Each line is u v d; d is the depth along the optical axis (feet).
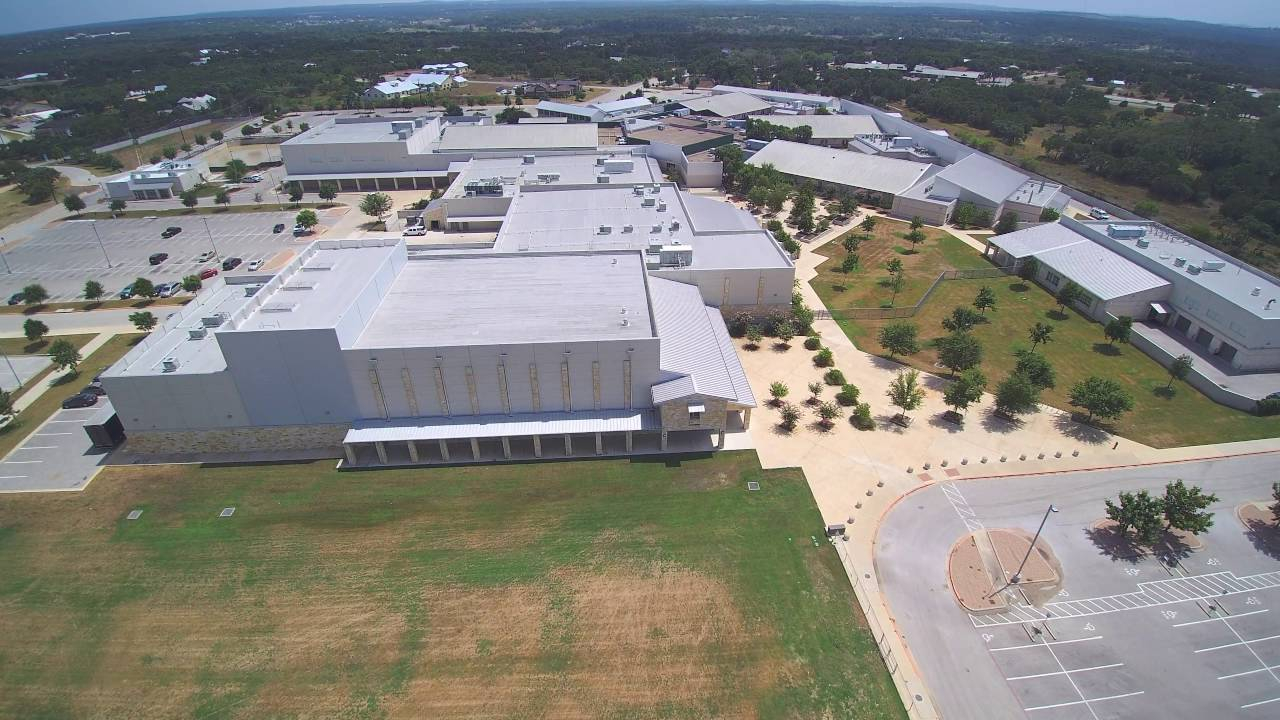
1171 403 265.95
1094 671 164.66
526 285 275.80
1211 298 296.30
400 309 256.11
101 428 241.14
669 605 181.57
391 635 174.19
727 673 164.14
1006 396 251.39
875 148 606.55
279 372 225.76
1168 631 174.70
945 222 470.80
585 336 237.04
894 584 187.42
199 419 234.79
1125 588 186.70
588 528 206.80
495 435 230.07
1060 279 358.84
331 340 220.23
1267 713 156.35
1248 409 260.01
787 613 179.11
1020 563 193.88
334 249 294.25
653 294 293.43
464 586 187.73
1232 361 286.05
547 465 233.76
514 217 377.91
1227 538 202.80
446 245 386.11
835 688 160.56
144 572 193.98
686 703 157.58
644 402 241.96
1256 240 446.60
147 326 323.98
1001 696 158.81
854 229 463.83
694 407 229.66
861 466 232.32
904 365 295.48
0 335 329.52
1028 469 230.89
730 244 343.05
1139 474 228.02
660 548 199.31
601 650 169.89
